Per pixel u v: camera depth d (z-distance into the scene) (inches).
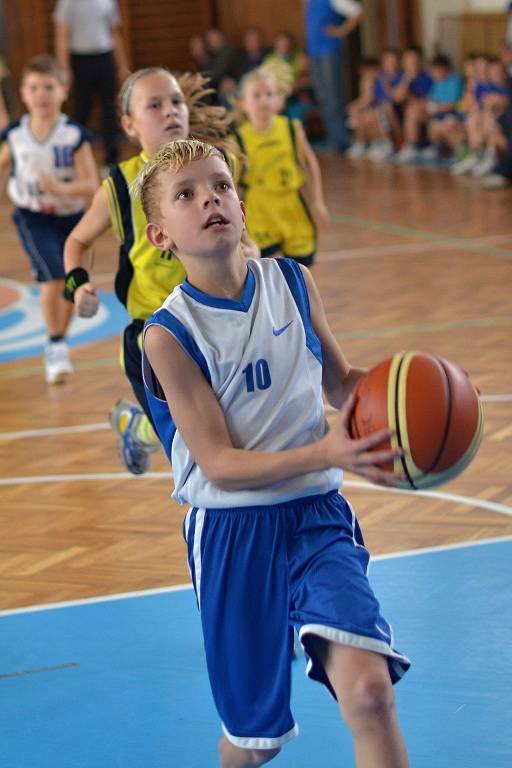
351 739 204.4
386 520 302.4
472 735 202.4
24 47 1232.8
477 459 342.0
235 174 277.7
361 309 530.6
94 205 272.8
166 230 170.2
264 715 167.0
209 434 165.3
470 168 884.6
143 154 269.3
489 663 226.7
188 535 173.9
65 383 449.1
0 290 625.0
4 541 304.5
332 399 182.9
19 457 369.7
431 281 576.4
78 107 946.1
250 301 170.7
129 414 287.4
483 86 853.2
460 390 154.5
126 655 239.0
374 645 154.9
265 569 167.2
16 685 229.6
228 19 1251.8
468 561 273.3
